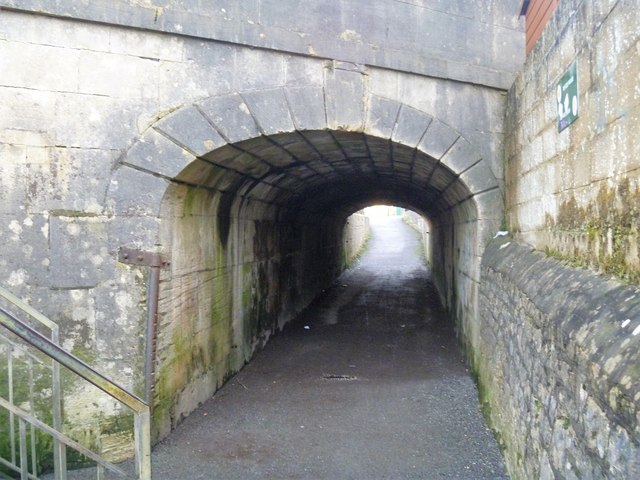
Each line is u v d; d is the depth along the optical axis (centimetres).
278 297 1003
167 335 493
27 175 439
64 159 446
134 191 461
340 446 498
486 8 579
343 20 515
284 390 662
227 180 604
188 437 512
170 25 461
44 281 445
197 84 478
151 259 464
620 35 256
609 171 270
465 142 572
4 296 405
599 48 287
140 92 463
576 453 234
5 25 430
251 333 810
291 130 504
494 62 582
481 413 570
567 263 340
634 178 237
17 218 438
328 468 455
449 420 554
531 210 459
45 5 432
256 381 700
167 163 468
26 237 440
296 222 1151
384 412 582
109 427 456
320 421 559
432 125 555
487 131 582
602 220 279
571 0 341
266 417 569
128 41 459
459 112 570
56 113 443
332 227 1738
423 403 606
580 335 237
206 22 471
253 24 484
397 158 685
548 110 401
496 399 495
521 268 418
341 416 572
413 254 2939
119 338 461
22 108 436
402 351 859
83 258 452
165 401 497
